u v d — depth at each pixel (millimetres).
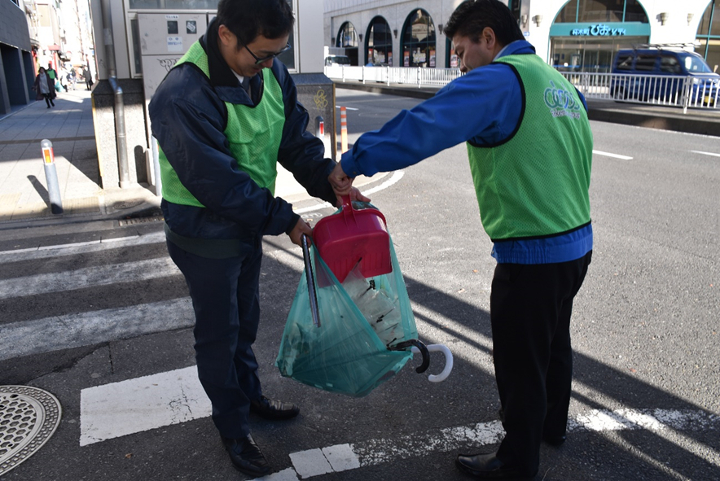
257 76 2135
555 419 2520
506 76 1896
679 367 3223
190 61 2010
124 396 3029
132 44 7629
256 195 2051
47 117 17891
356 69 30969
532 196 1991
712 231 5672
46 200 7352
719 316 3844
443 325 3797
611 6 26859
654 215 6234
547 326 2123
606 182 7770
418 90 23484
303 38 8719
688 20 26594
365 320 2137
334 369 2252
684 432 2674
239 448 2447
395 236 5703
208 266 2191
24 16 26812
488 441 2648
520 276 2062
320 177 2414
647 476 2395
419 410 2893
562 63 27812
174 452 2592
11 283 4664
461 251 5242
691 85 14852
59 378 3211
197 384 3141
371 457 2547
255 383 2754
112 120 7777
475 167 2111
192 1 7582
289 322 2424
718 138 11766
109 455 2570
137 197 7375
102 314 4055
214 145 2010
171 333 3760
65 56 60562
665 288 4309
